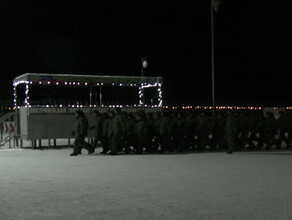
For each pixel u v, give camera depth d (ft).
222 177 41.55
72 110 82.17
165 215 26.07
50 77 80.89
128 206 28.81
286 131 77.46
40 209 28.12
